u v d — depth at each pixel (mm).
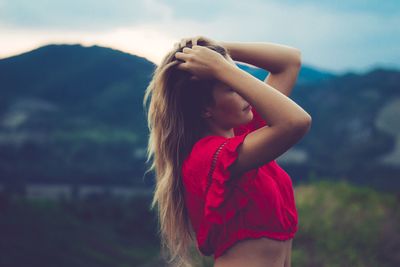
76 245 24203
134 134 100125
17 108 127250
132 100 127062
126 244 27219
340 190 12039
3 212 25422
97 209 32719
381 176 69562
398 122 94562
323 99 111125
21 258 19938
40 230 24422
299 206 11148
